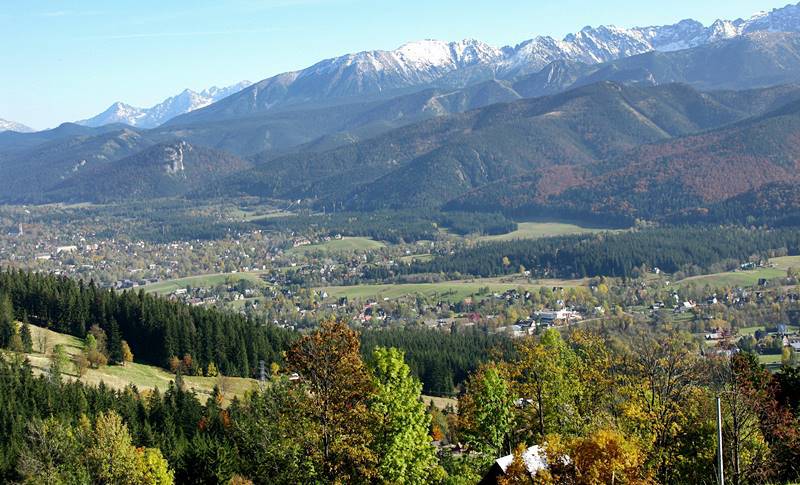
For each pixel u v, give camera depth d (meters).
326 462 49.50
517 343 67.25
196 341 159.25
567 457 41.69
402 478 52.41
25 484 76.81
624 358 63.91
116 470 77.56
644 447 49.78
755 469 48.41
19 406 99.75
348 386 50.00
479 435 65.62
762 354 168.50
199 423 106.00
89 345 142.75
